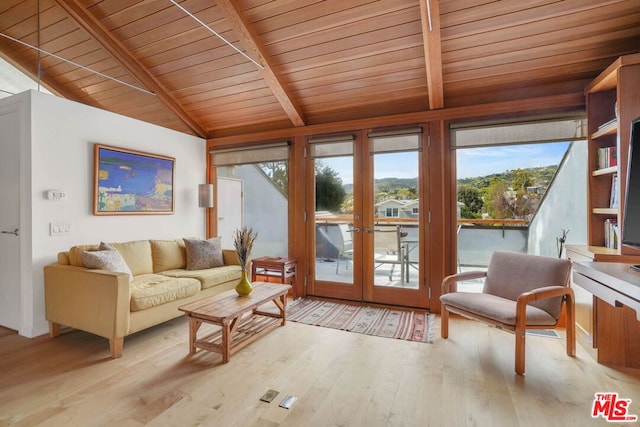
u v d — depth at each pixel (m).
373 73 3.42
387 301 3.82
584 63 2.88
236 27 2.96
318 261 4.20
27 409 1.86
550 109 3.12
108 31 3.39
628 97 2.29
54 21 3.29
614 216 2.75
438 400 1.94
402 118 3.69
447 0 2.51
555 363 2.39
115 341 2.50
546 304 2.49
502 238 3.47
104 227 3.52
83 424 1.73
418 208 3.67
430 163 3.59
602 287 1.71
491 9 2.54
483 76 3.19
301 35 3.08
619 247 2.30
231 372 2.29
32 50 3.53
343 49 3.17
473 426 1.71
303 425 1.72
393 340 2.83
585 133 3.01
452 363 2.40
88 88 3.92
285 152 4.34
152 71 3.84
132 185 3.79
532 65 2.99
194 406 1.89
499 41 2.80
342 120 4.03
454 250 3.55
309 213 4.22
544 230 3.38
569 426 1.71
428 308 3.62
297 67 3.46
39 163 2.96
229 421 1.75
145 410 1.85
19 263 2.99
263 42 3.19
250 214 4.90
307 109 4.09
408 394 2.01
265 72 3.45
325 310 3.67
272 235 4.61
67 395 2.00
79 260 2.92
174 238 4.35
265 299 2.86
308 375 2.24
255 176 4.85
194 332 2.57
